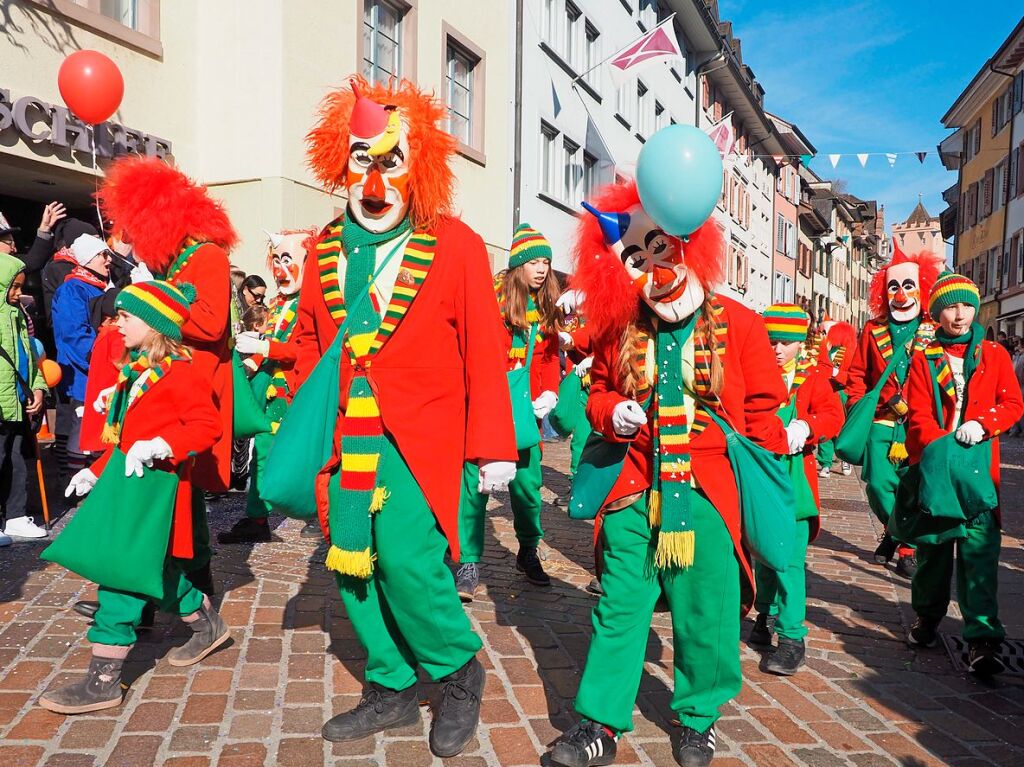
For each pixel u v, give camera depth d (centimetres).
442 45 1321
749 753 295
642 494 276
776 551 272
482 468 267
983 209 3556
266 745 282
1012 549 671
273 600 437
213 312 331
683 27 2617
